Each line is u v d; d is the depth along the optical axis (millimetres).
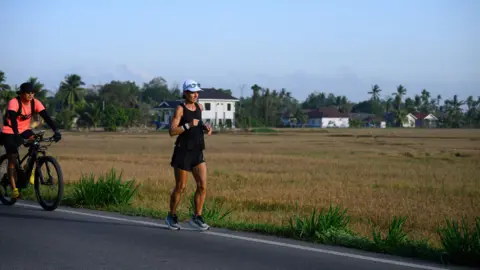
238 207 11797
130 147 42281
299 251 6707
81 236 7449
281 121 134625
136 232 7766
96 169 20281
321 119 143250
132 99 129375
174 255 6426
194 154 7766
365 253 6668
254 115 129000
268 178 18219
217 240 7289
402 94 163375
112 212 9555
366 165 24750
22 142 9516
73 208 10000
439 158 30266
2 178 10250
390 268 5953
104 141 52969
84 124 99875
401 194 14305
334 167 23562
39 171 9641
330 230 7480
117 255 6398
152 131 92812
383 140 57094
